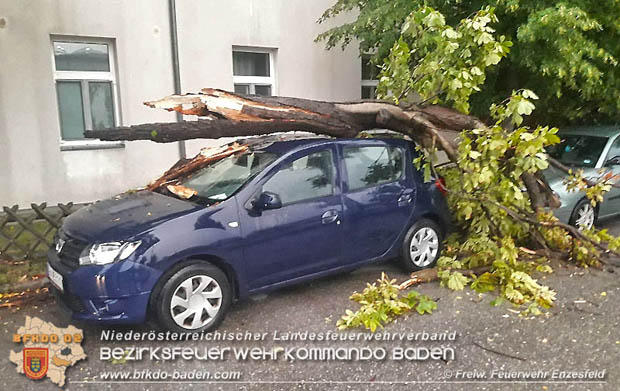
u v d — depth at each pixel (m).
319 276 4.54
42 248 5.59
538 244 5.55
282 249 4.24
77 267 3.71
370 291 4.40
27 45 7.45
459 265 4.96
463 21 4.95
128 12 8.20
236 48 9.48
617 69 7.19
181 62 8.77
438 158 5.07
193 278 3.85
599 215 6.86
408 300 4.29
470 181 4.55
